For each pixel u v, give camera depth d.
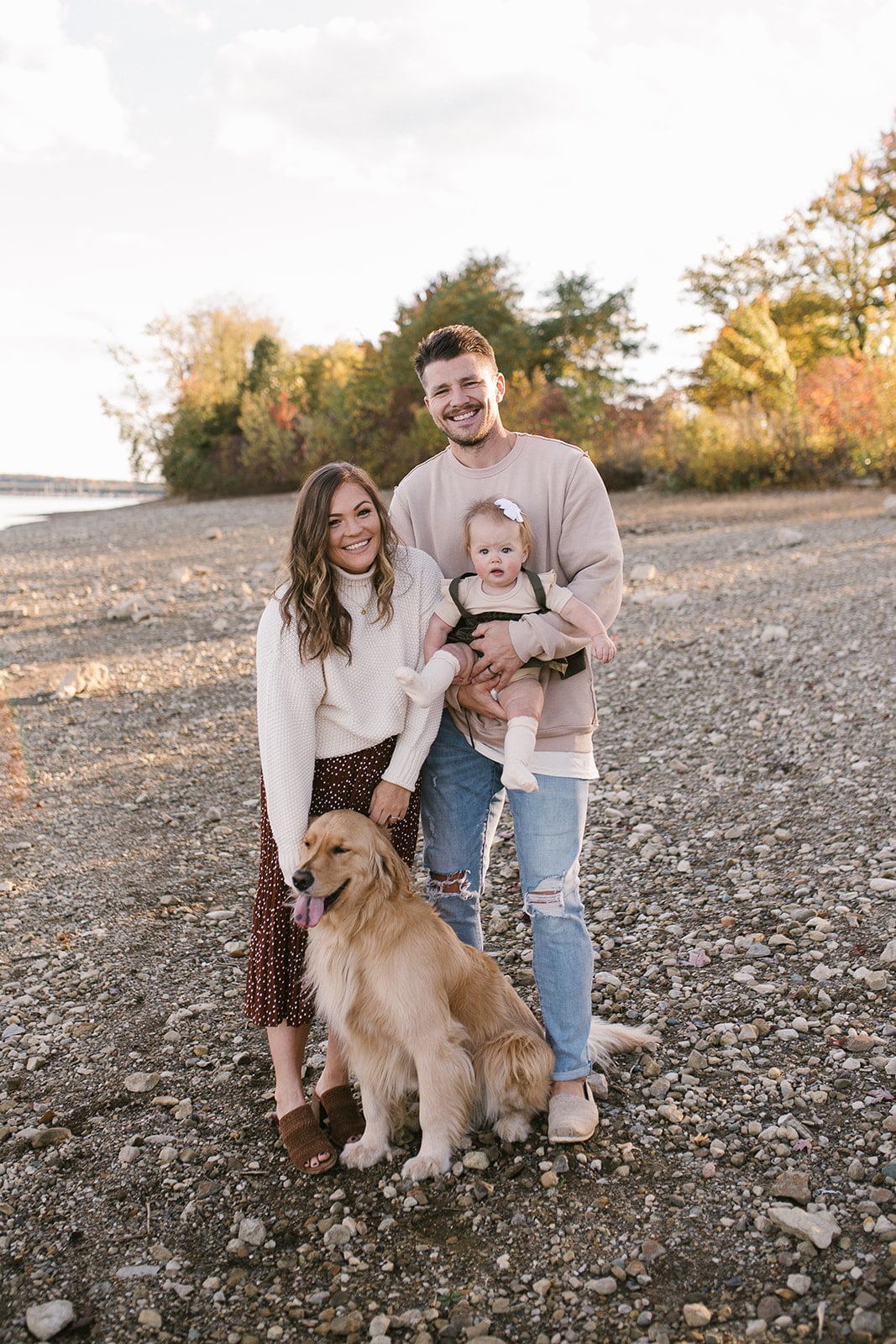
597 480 3.28
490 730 3.26
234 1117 3.29
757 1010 3.65
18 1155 3.12
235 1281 2.59
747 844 5.04
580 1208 2.76
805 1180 2.76
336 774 3.15
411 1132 3.21
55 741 7.83
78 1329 2.46
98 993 4.11
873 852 4.73
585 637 3.17
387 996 2.96
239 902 4.94
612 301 26.34
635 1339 2.33
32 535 26.47
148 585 15.09
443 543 3.38
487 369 3.18
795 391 23.00
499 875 5.02
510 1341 2.36
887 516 15.48
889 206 27.61
